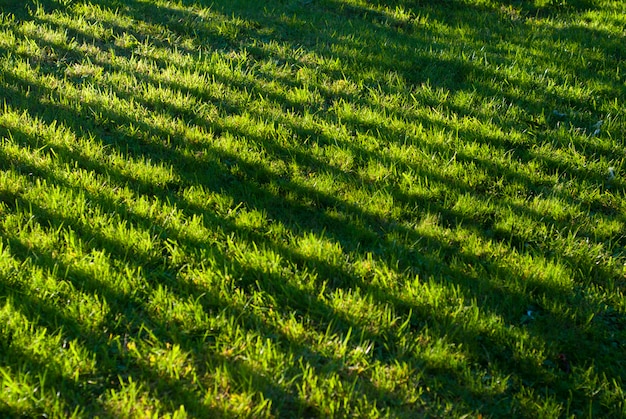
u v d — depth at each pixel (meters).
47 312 3.47
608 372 3.57
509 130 5.65
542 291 4.04
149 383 3.22
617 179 5.15
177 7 7.31
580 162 5.30
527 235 4.49
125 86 5.67
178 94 5.59
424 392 3.36
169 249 3.98
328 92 5.97
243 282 3.85
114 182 4.53
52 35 6.30
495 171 5.11
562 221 4.68
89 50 6.22
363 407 3.19
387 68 6.48
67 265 3.75
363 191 4.74
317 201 4.64
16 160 4.60
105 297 3.59
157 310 3.58
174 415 3.00
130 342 3.40
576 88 6.29
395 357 3.51
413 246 4.25
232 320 3.53
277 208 4.54
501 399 3.34
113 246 3.94
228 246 4.08
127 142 5.00
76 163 4.61
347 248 4.21
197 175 4.73
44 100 5.32
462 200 4.72
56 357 3.22
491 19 7.94
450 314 3.74
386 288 3.87
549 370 3.54
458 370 3.47
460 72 6.55
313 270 3.93
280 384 3.24
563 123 5.78
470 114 5.86
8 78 5.57
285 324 3.59
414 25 7.59
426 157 5.15
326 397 3.21
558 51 7.11
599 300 3.99
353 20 7.55
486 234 4.51
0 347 3.27
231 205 4.46
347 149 5.14
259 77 6.10
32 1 7.05
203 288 3.74
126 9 7.09
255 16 7.33
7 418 2.98
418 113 5.76
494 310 3.84
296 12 7.55
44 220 4.12
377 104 5.86
